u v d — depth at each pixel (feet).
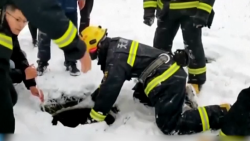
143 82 11.17
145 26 18.12
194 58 12.32
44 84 12.85
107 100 10.79
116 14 19.58
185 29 12.17
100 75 13.57
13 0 6.59
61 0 12.28
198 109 10.85
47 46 13.20
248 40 17.16
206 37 17.22
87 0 14.97
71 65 13.35
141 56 11.11
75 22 13.15
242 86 13.25
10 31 7.30
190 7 11.80
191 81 12.71
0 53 7.20
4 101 7.39
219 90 12.86
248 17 19.88
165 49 12.99
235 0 22.26
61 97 12.54
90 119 11.07
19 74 11.59
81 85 12.94
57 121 11.34
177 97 10.61
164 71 10.82
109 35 17.07
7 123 7.51
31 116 11.10
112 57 10.94
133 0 21.58
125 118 11.35
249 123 9.45
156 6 12.89
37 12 6.48
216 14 20.18
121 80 10.77
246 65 14.79
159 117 10.67
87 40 11.17
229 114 9.68
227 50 15.89
